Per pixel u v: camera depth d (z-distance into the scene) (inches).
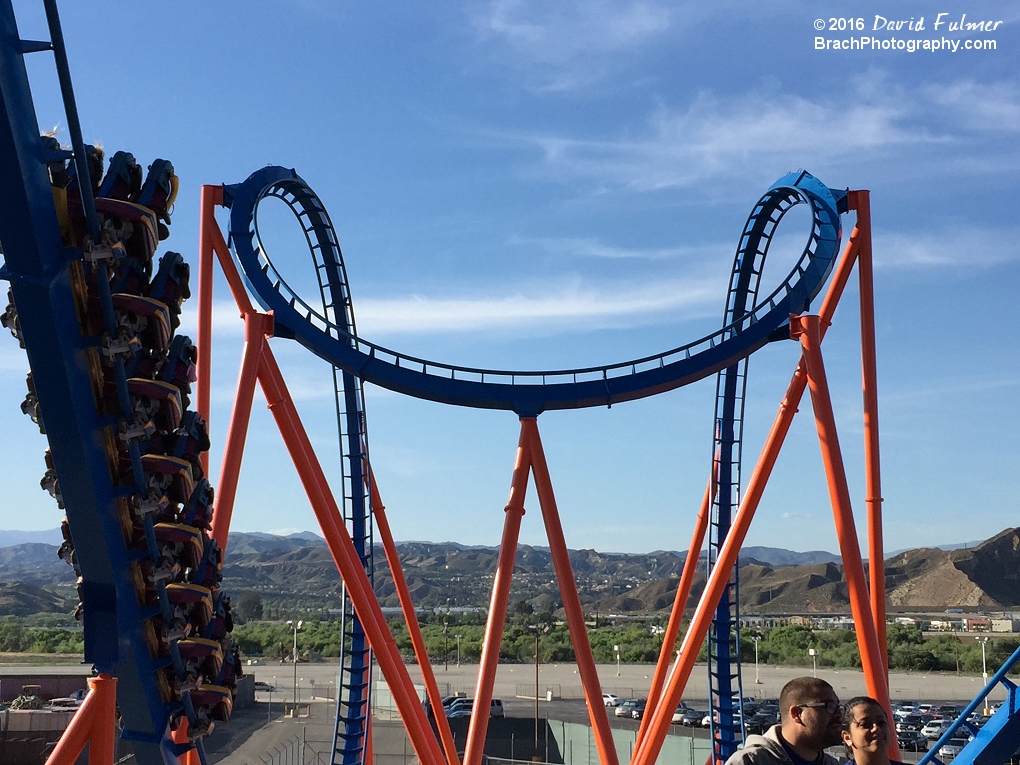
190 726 656.4
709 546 1128.8
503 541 968.9
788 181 1065.5
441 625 6427.2
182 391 601.3
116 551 571.5
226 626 662.5
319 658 4626.0
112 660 570.3
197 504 622.2
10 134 446.6
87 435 538.0
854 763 261.9
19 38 449.7
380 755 1916.8
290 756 1894.7
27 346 510.0
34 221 472.1
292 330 975.0
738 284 1151.6
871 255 1015.6
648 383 975.0
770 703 2397.9
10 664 3595.0
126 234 536.1
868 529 986.7
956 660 3769.7
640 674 3713.1
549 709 2647.6
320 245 1173.7
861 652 905.5
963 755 637.3
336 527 979.9
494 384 984.9
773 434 962.1
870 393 1004.6
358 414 1157.7
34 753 1636.3
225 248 987.9
